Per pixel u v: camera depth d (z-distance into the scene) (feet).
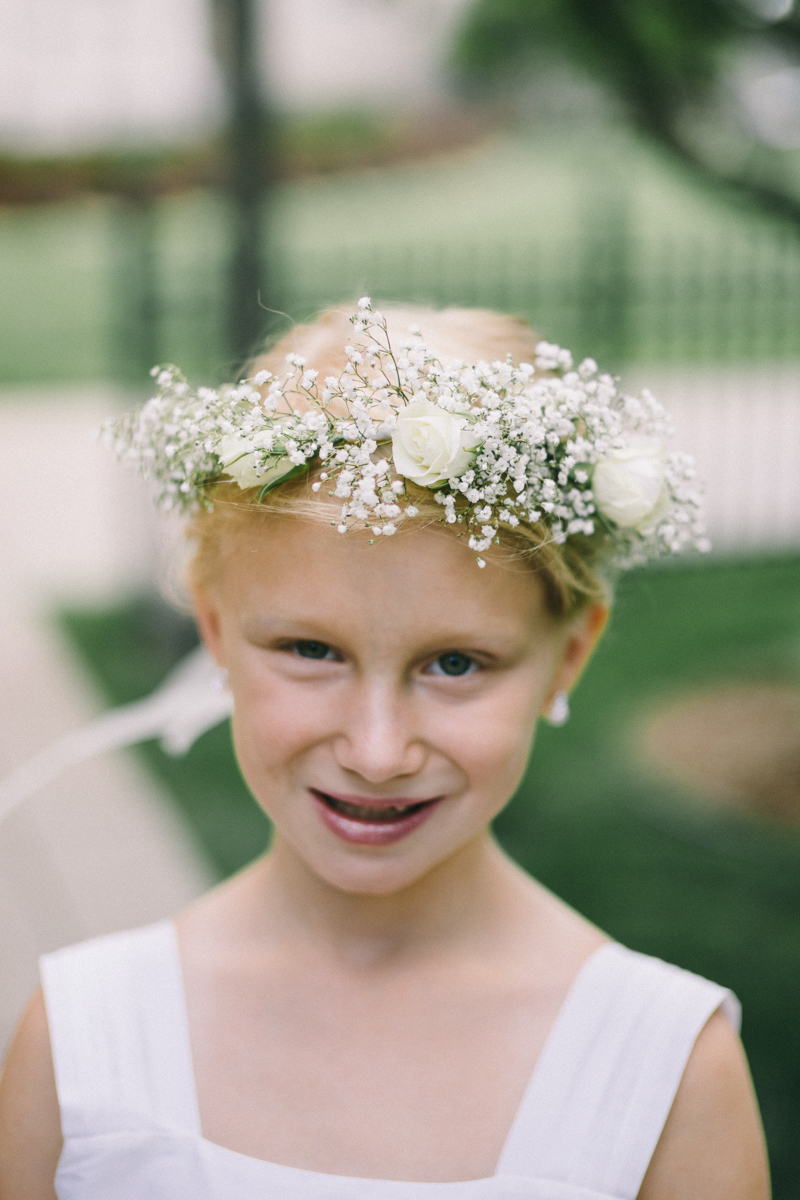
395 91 57.31
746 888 13.04
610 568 4.38
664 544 4.20
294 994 4.28
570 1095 4.02
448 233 47.57
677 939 12.08
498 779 3.87
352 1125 4.03
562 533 3.84
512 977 4.25
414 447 3.51
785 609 21.24
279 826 4.01
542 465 3.77
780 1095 9.82
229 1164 3.97
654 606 21.42
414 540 3.62
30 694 17.72
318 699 3.76
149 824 14.32
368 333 3.71
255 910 4.50
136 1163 4.04
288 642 3.80
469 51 14.48
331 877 3.92
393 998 4.22
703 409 28.37
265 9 16.21
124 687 18.03
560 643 4.16
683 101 14.05
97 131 34.78
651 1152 3.93
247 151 16.65
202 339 27.40
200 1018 4.32
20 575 22.48
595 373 3.91
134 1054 4.27
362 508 3.50
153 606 18.92
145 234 18.99
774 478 25.30
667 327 29.32
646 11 12.82
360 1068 4.13
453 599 3.64
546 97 18.40
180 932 4.61
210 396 3.90
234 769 15.79
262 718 3.84
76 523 24.95
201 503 4.05
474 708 3.78
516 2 13.37
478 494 3.55
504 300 27.30
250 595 3.80
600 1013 4.15
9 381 35.37
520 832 14.24
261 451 3.67
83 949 4.60
